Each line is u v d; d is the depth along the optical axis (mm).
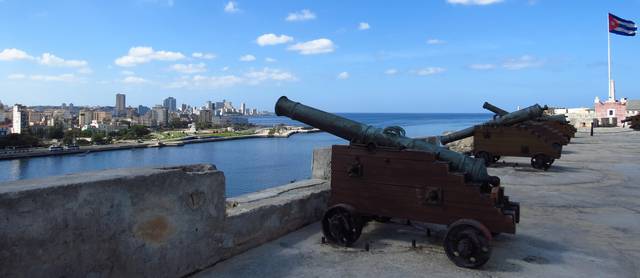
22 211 2770
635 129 31234
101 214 3229
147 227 3580
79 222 3088
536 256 4684
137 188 3492
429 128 118000
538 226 5922
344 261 4465
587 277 4109
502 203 4852
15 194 2736
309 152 99188
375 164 4922
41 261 2877
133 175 3490
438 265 4371
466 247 4258
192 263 4035
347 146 5090
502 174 10797
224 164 71438
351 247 4906
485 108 14586
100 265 3232
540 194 8227
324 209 6133
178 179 3871
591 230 5730
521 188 8867
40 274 2873
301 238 5215
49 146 148625
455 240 4367
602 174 10773
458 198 4520
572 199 7762
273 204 5141
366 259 4527
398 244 5035
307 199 5758
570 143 20703
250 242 4785
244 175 57250
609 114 60531
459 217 4523
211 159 85688
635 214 6617
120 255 3371
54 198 2939
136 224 3488
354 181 5039
